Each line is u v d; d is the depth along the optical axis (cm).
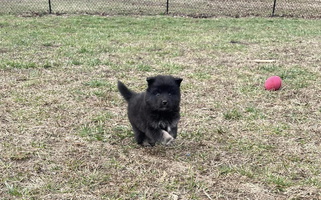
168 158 138
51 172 125
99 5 609
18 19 467
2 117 170
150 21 480
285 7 636
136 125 142
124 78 235
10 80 223
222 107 190
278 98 205
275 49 331
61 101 192
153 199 112
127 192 115
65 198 111
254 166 133
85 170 126
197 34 400
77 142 147
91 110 182
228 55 305
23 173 124
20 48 309
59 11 544
